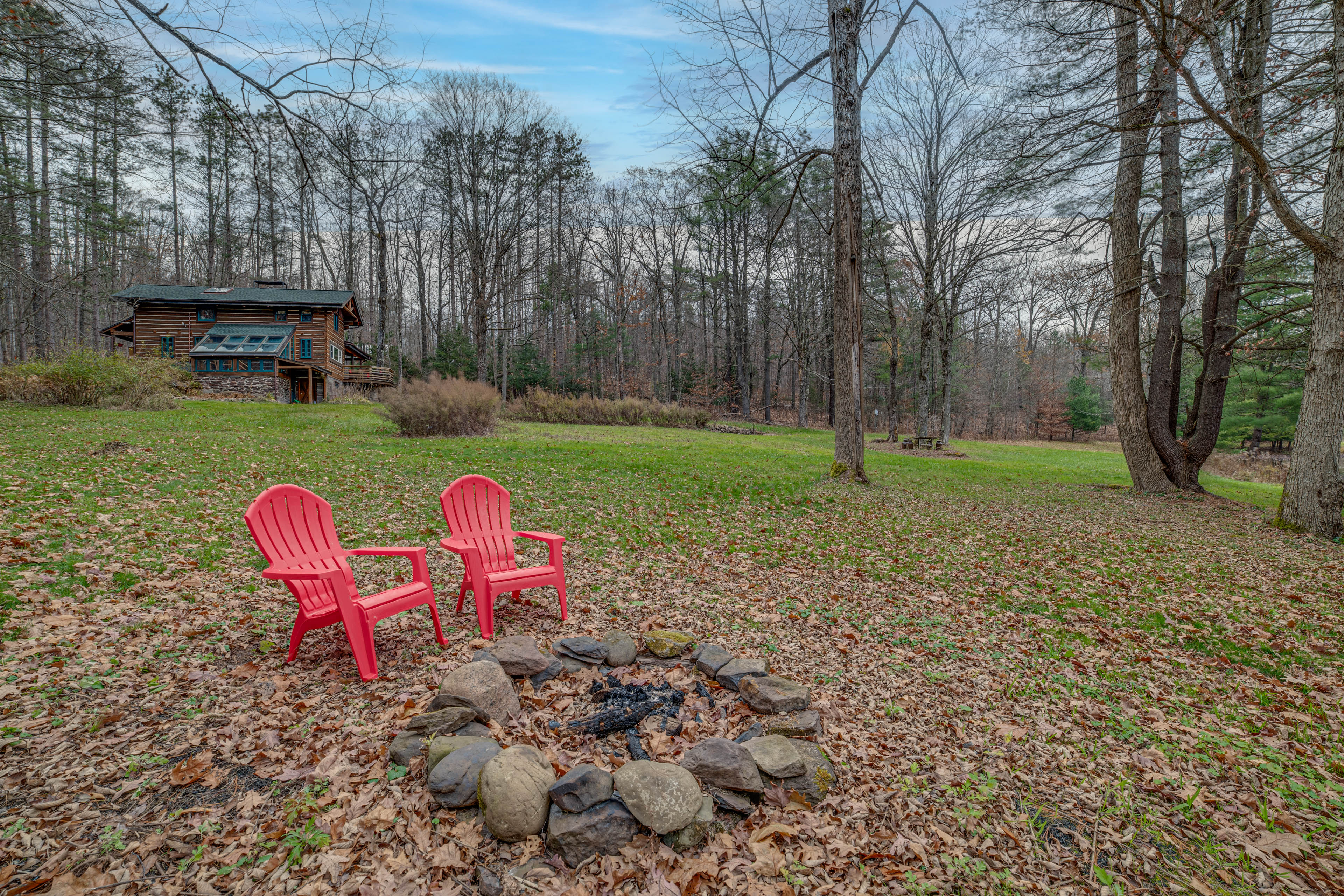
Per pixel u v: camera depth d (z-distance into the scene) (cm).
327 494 747
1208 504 1127
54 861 186
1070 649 451
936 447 2386
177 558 468
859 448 1141
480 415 1652
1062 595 577
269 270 4062
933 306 2439
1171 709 367
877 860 223
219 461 851
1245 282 1114
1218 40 750
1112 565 685
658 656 377
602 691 320
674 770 239
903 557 675
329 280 4066
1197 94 738
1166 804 273
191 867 190
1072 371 5491
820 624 470
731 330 4203
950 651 435
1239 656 452
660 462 1254
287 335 2698
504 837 212
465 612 436
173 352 2681
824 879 211
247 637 362
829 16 1030
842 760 285
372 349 3753
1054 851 238
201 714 276
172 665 318
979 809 259
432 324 4400
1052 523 921
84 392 1477
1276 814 268
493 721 280
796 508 897
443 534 632
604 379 4175
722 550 662
